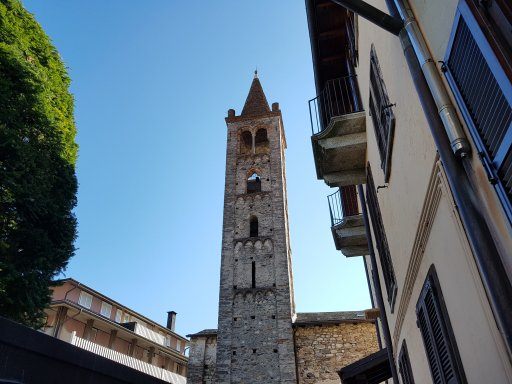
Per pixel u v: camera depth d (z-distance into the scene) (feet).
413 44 13.20
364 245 43.45
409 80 15.42
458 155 10.73
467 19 9.46
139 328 127.85
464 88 10.23
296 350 93.35
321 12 33.76
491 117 9.02
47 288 42.19
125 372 30.96
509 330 8.68
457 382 13.08
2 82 41.68
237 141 135.13
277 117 138.62
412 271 18.19
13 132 40.19
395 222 21.95
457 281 12.37
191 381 95.30
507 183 8.62
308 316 106.01
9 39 46.21
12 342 22.72
